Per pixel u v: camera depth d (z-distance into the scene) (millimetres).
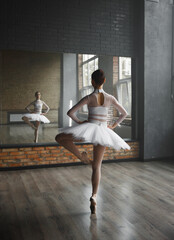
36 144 4426
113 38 4863
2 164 4219
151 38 4930
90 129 2500
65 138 2553
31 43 4328
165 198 3014
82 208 2721
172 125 5227
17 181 3676
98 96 2627
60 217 2494
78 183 3590
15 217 2494
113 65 4945
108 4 4801
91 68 4754
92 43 4719
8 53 4242
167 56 5090
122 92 5121
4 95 4285
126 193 3186
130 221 2406
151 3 4887
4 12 4156
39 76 4434
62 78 4559
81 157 2633
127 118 5168
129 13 4973
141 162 4969
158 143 5113
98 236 2121
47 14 4402
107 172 4207
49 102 4516
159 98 5070
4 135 4336
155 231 2211
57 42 4484
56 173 4117
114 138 2568
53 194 3145
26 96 4387
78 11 4602
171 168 4477
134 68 5066
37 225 2326
